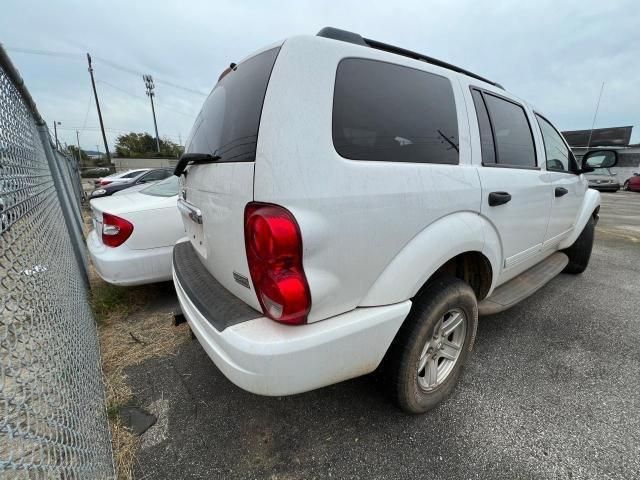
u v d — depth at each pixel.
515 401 1.92
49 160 2.88
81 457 1.30
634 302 3.27
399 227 1.38
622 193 16.77
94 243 3.12
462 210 1.68
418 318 1.58
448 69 1.81
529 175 2.27
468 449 1.61
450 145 1.67
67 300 1.93
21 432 0.98
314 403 1.91
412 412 1.75
